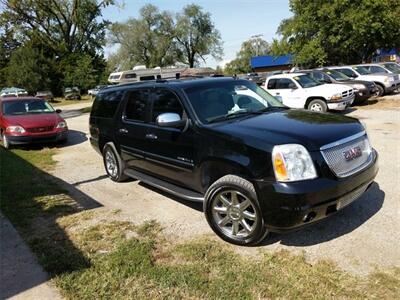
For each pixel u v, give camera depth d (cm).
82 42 5681
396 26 2723
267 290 313
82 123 1720
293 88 1320
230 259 368
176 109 470
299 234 407
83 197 592
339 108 1245
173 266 363
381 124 1036
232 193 389
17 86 5341
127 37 6569
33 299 326
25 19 5075
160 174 520
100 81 5659
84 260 383
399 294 298
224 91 492
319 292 306
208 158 411
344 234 398
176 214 493
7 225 489
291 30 3069
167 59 6800
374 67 1888
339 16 2766
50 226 480
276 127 391
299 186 338
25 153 1002
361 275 325
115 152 637
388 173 584
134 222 477
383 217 428
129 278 345
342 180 356
